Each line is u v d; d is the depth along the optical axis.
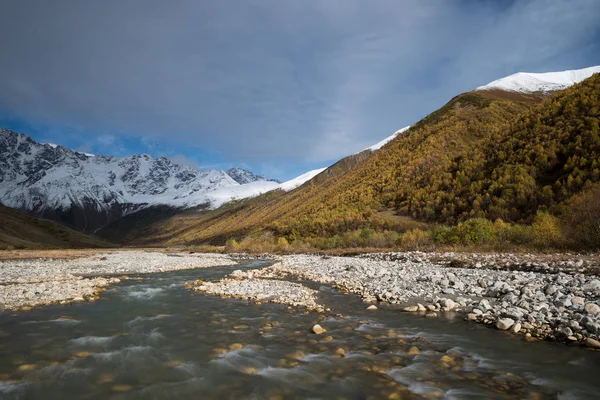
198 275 27.36
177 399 6.34
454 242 34.62
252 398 6.33
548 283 13.98
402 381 6.93
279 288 17.95
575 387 6.50
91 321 12.09
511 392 6.35
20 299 15.68
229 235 177.25
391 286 17.08
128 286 20.72
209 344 9.52
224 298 16.11
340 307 13.78
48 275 25.95
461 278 17.09
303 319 12.04
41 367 7.90
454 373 7.25
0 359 8.40
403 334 10.03
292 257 45.62
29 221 137.50
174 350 9.05
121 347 9.31
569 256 20.55
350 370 7.54
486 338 9.42
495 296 13.82
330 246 54.91
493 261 21.62
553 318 10.16
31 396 6.45
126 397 6.42
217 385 6.93
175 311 13.57
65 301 15.49
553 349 8.35
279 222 108.25
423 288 16.05
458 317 11.66
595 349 8.21
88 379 7.23
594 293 11.63
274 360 8.23
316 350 8.88
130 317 12.65
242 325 11.39
